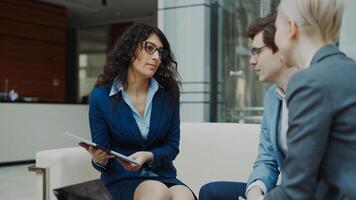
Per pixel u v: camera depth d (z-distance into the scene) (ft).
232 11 13.53
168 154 6.76
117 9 35.47
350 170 3.22
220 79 13.64
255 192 5.39
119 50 6.92
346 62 3.36
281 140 4.99
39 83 33.60
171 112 7.10
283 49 3.75
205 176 8.02
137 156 6.35
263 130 5.90
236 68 13.48
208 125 8.22
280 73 4.94
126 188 6.43
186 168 8.19
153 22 36.68
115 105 6.77
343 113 3.21
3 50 31.12
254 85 13.10
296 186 3.31
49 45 34.14
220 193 6.15
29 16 32.65
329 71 3.28
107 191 6.66
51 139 24.49
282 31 3.72
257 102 13.07
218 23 13.66
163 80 7.27
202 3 13.61
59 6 34.53
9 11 31.40
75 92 41.42
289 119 3.38
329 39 3.59
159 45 6.89
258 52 5.08
